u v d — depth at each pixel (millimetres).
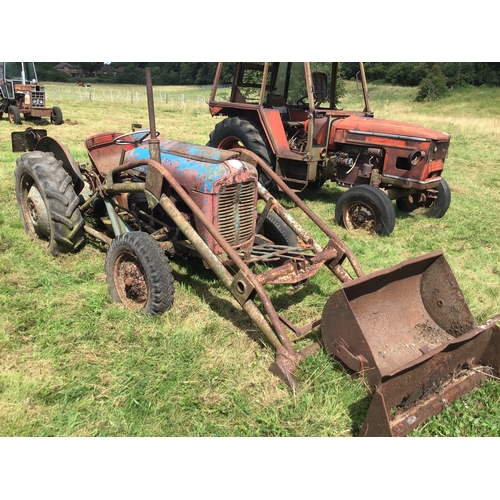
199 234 3975
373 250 5539
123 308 3881
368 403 2953
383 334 3406
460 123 21516
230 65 7457
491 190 9453
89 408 2854
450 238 6227
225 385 3090
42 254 4789
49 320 3686
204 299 4086
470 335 2895
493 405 2963
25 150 6027
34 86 15289
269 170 4484
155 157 3869
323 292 4406
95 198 4879
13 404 2807
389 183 6566
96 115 20125
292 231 4562
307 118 7395
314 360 3170
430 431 2787
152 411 2848
